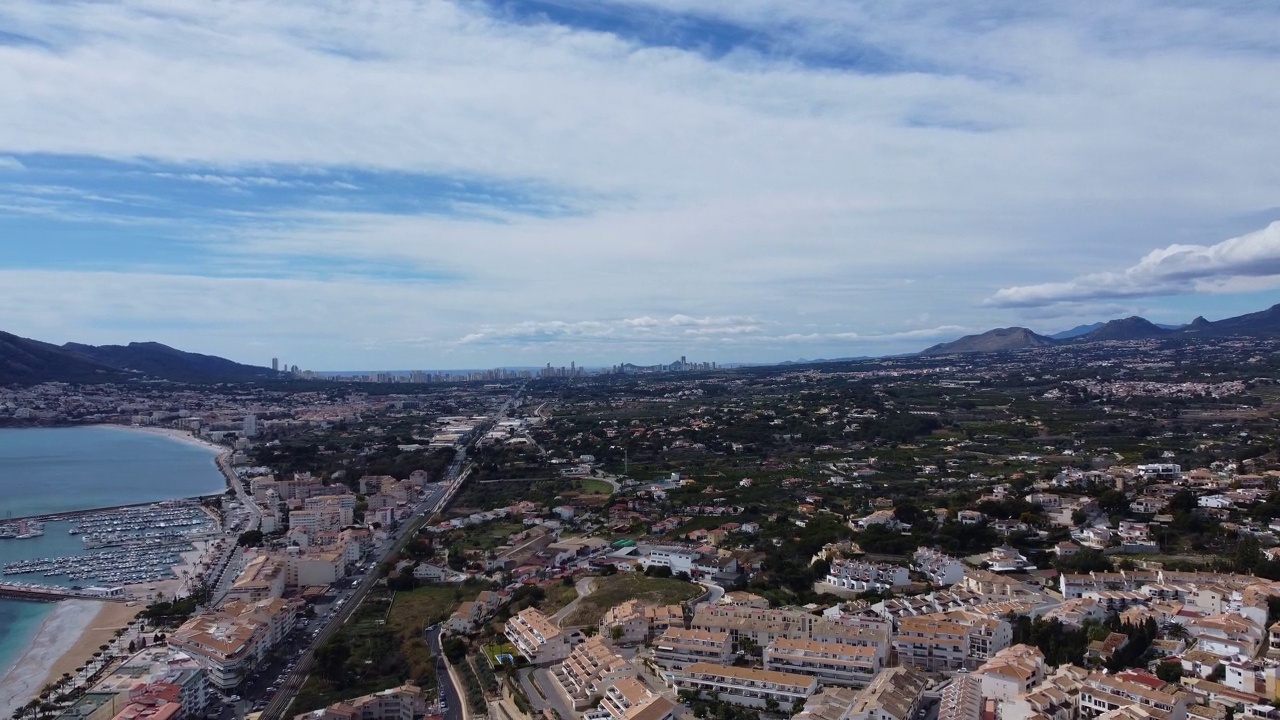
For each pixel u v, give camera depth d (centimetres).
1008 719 16538
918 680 18988
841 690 18888
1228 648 18675
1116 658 18938
